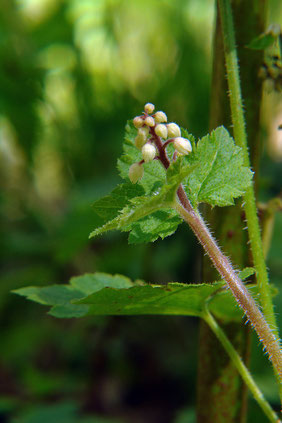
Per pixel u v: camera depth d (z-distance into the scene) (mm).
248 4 328
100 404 684
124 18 960
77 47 932
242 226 331
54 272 807
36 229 883
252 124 333
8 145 949
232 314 333
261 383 535
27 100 899
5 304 786
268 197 658
